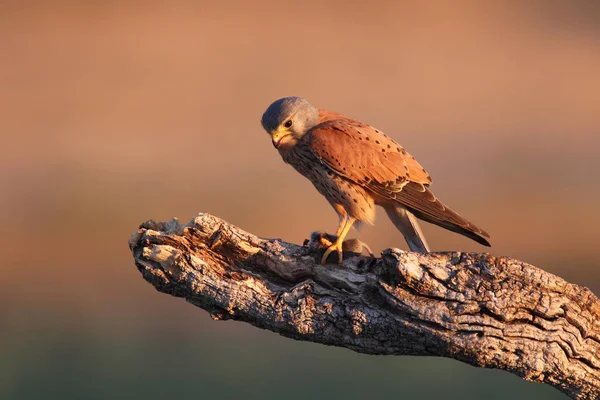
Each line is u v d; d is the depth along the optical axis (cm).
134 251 635
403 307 586
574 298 583
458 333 582
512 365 585
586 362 588
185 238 629
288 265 629
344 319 601
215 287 616
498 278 582
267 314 612
